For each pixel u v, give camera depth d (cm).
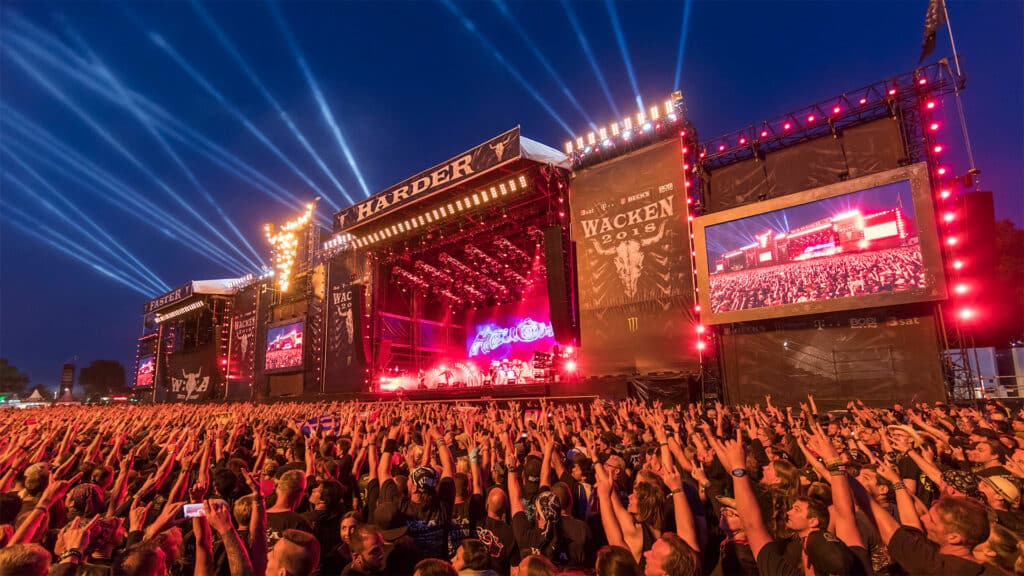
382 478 507
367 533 368
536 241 3272
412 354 3794
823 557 327
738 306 2112
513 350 3984
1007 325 2842
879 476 504
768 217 2097
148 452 855
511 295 4028
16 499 469
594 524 555
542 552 434
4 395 8619
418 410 1648
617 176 2539
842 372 1956
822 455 382
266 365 4178
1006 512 438
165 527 395
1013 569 312
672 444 617
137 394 6222
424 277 3862
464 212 2977
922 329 1848
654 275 2369
